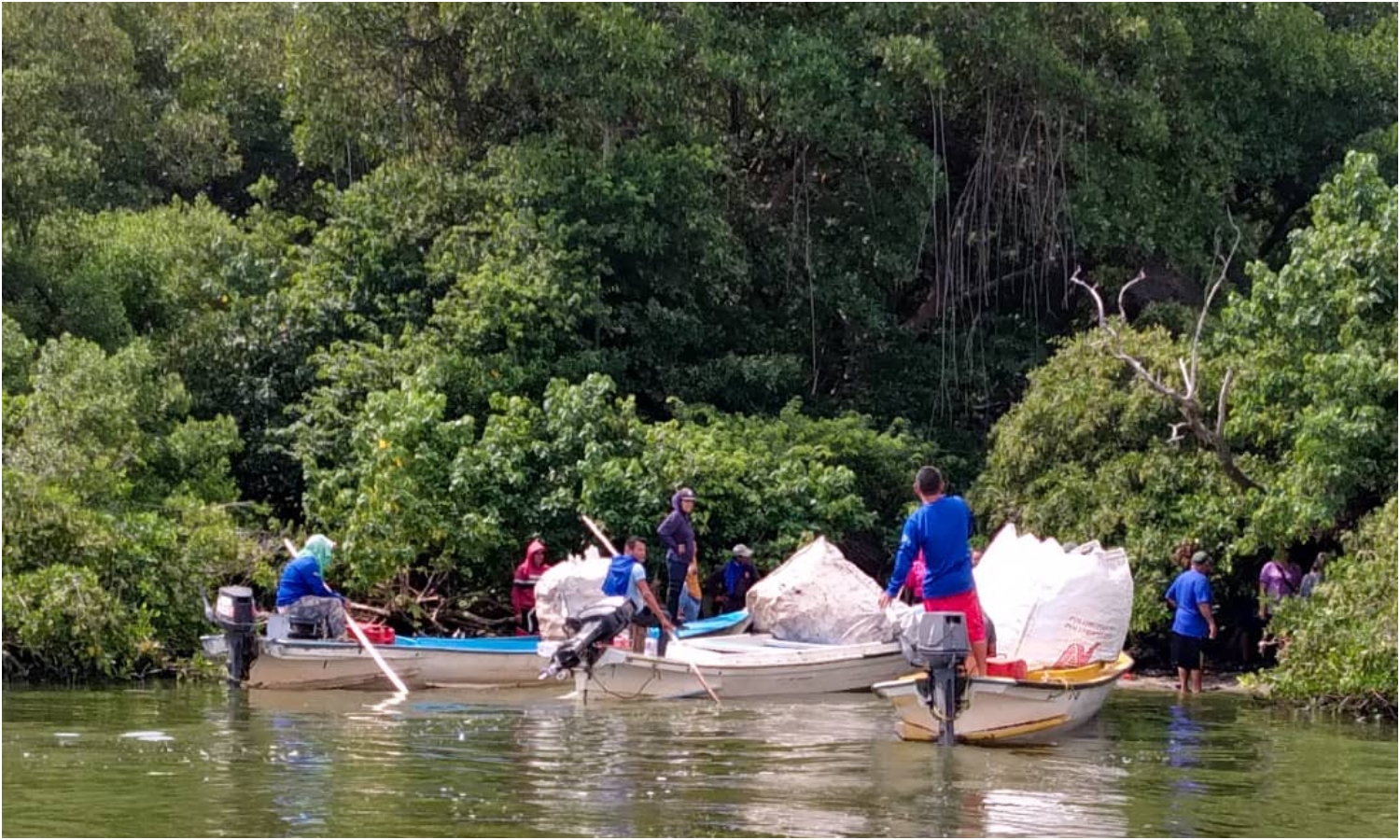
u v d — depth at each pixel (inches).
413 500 726.5
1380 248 685.9
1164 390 728.3
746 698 595.5
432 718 517.0
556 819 331.6
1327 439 668.1
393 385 833.5
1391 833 342.0
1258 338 738.8
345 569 749.3
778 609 666.2
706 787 375.6
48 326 861.8
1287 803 378.9
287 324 888.3
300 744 443.5
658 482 773.3
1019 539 544.4
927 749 449.4
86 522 657.0
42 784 369.1
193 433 792.3
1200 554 700.7
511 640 664.4
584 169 912.9
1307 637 611.8
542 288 859.4
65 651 638.5
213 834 313.0
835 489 813.2
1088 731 520.1
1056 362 834.2
